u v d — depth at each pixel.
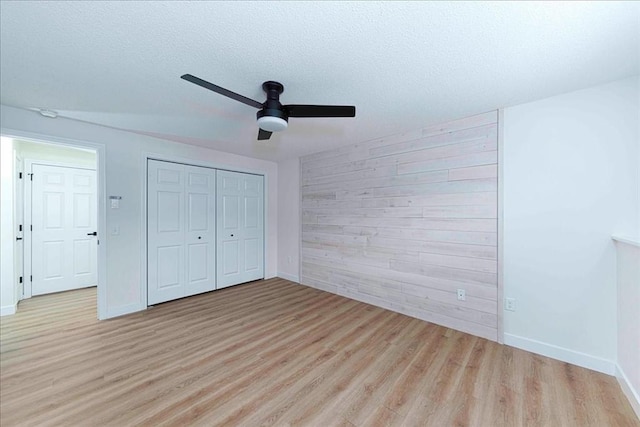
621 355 1.88
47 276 3.88
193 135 3.32
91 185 4.24
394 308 3.26
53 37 1.48
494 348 2.38
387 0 1.21
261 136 2.50
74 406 1.65
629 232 1.93
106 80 1.97
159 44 1.55
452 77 1.91
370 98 2.25
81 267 4.16
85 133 2.90
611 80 1.96
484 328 2.57
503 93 2.16
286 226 4.80
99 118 2.75
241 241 4.47
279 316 3.11
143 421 1.54
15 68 1.80
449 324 2.80
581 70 1.82
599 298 2.04
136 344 2.44
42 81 1.99
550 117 2.22
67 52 1.62
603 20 1.33
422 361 2.18
